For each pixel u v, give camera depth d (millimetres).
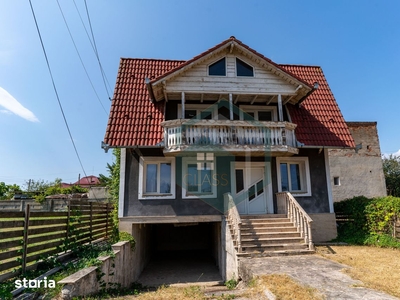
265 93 8453
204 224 11945
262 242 6805
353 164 14383
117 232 7723
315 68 11117
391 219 7574
